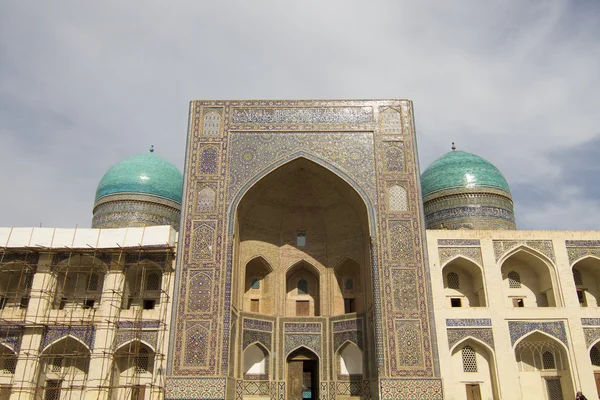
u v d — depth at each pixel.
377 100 17.67
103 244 16.98
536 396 15.72
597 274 17.48
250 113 17.56
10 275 17.67
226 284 15.41
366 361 16.55
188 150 17.05
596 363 16.38
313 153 17.05
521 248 16.67
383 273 15.55
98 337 15.92
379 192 16.50
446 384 14.97
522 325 15.70
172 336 14.88
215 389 14.38
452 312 15.77
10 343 15.99
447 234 16.72
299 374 17.41
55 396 16.11
